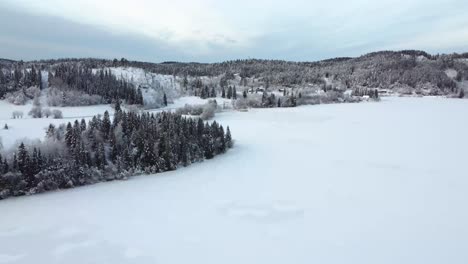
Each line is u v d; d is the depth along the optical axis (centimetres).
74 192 5100
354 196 4872
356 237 3628
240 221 4050
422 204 4547
